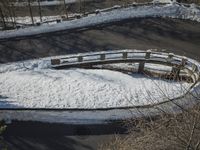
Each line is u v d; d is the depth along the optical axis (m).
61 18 39.00
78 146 18.80
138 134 12.12
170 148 8.79
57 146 18.86
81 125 20.28
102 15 35.16
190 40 30.50
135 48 29.59
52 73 26.17
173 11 35.16
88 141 19.08
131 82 24.70
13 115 21.03
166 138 8.83
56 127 20.17
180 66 24.45
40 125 20.33
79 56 26.98
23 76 25.77
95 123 20.33
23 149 18.67
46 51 29.84
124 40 30.94
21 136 19.55
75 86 23.98
